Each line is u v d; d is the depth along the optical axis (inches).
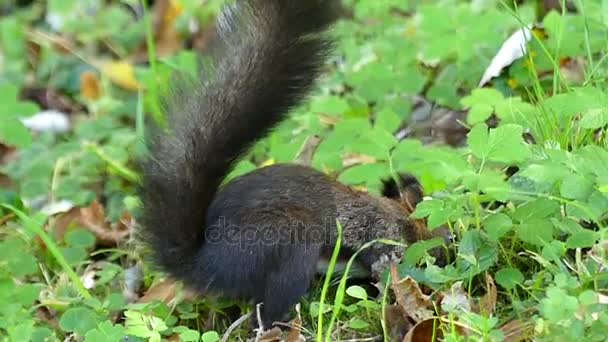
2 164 414.9
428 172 327.3
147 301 325.4
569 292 268.8
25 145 363.3
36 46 482.9
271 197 305.4
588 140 331.6
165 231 308.0
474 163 336.8
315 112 391.5
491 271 303.6
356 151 351.9
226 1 333.1
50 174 391.2
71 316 294.4
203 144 313.7
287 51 323.9
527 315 277.7
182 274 309.7
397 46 441.4
